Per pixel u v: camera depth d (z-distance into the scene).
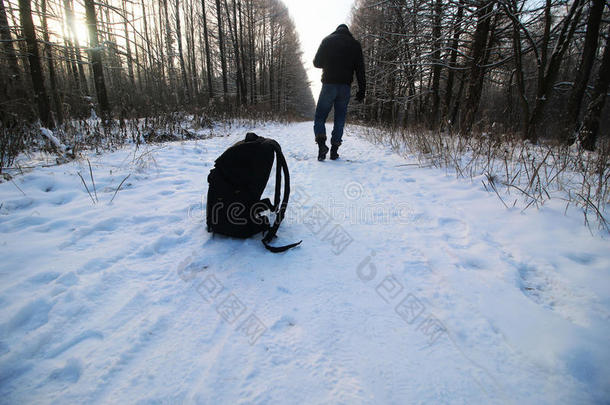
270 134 8.61
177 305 1.32
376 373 1.00
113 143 5.23
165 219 2.21
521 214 2.25
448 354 1.08
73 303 1.27
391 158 4.65
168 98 10.99
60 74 9.65
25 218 2.05
